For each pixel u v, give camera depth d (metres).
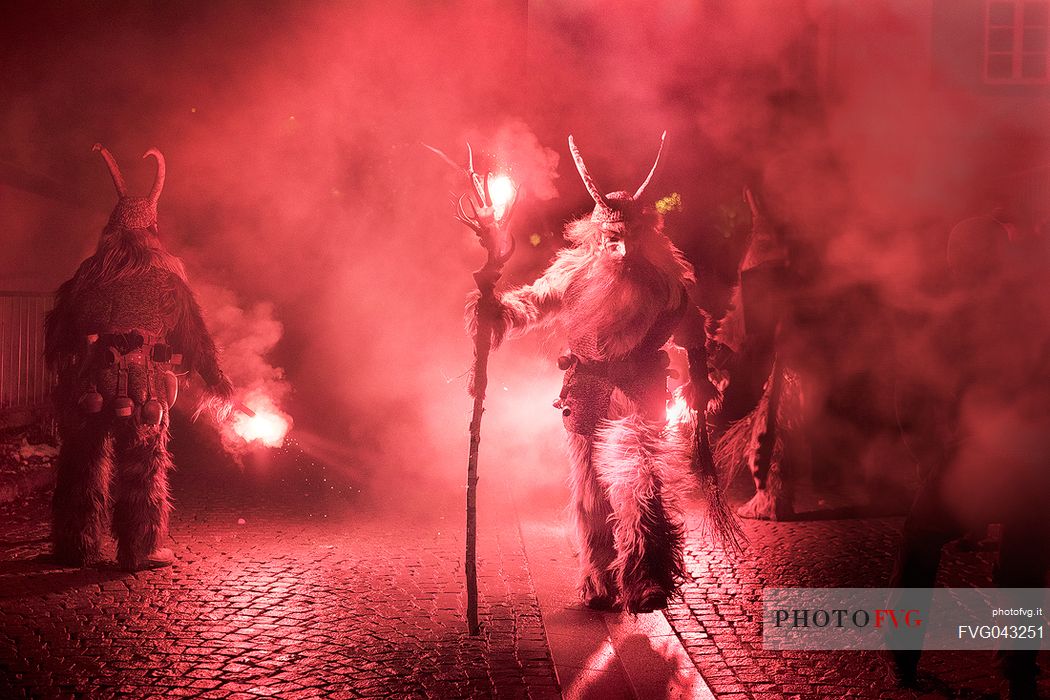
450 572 6.59
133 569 6.43
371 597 5.98
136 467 6.42
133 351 6.44
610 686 4.67
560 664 4.95
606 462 5.50
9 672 4.67
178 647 5.03
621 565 5.43
